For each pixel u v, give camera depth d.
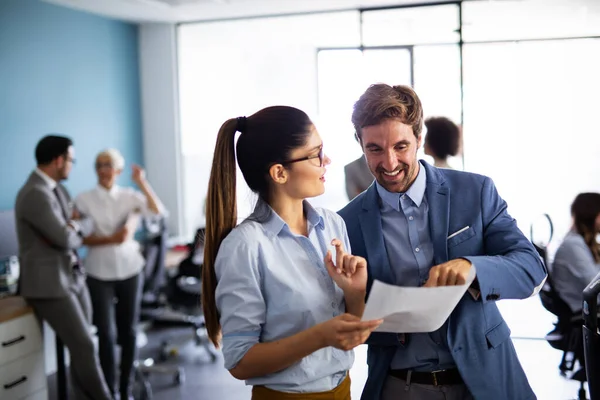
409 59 5.50
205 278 1.36
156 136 6.10
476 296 1.43
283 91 7.28
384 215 1.58
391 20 5.47
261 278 1.27
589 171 5.29
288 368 1.26
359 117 1.44
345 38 6.80
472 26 5.32
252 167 1.31
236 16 5.68
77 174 5.23
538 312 5.36
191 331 5.30
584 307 2.01
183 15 5.59
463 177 1.56
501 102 5.36
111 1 4.93
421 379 1.53
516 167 5.42
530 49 5.25
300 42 7.01
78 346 3.23
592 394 1.98
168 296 4.61
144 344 4.98
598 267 3.32
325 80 5.79
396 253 1.56
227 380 4.14
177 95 6.05
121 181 5.80
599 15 5.04
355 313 1.33
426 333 1.51
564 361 3.80
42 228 3.09
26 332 3.12
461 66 5.38
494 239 1.51
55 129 4.97
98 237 3.77
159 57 5.99
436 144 3.48
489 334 1.50
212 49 6.63
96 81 5.45
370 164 1.46
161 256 4.37
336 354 1.32
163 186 6.12
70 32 5.13
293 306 1.26
